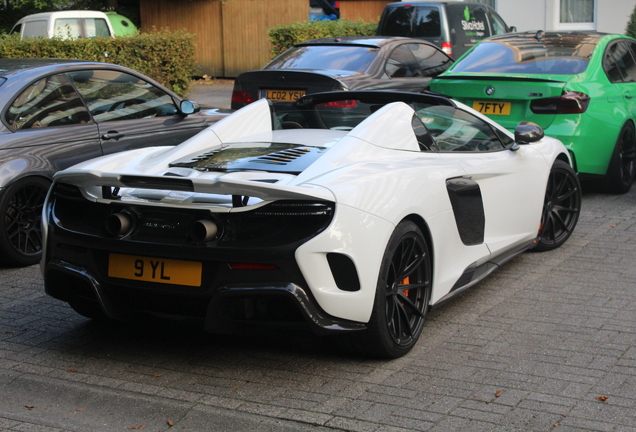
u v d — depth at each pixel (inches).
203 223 132.1
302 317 135.6
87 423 126.1
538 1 633.6
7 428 124.5
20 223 224.5
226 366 148.6
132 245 139.1
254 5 795.4
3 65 245.0
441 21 519.2
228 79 821.9
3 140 220.2
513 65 293.9
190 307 139.3
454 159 174.1
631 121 301.0
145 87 270.5
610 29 610.9
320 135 177.9
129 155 170.9
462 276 171.9
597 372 141.6
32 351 157.8
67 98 243.1
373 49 359.9
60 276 152.4
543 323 169.0
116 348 159.0
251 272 132.3
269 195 130.5
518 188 197.9
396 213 143.7
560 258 221.8
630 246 232.4
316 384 139.2
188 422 125.5
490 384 137.3
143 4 843.4
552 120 268.2
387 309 147.0
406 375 142.5
